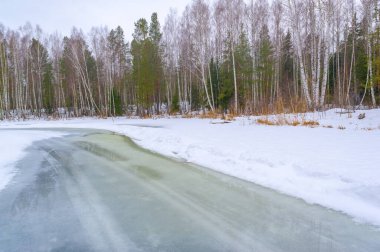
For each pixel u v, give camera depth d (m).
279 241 3.40
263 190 5.26
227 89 32.25
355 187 4.75
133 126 18.80
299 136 10.37
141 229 3.82
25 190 5.69
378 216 3.95
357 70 30.66
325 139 9.41
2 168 7.68
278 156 6.88
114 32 42.81
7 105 38.91
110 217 4.25
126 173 6.86
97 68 42.22
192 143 9.80
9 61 43.16
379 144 8.08
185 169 7.05
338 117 15.67
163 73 39.25
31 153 10.02
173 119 26.47
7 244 3.52
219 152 8.16
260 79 30.95
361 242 3.35
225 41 32.06
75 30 45.94
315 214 4.14
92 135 15.62
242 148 8.26
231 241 3.44
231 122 18.20
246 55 30.70
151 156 8.91
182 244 3.41
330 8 19.92
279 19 33.34
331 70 37.44
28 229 3.92
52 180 6.41
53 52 46.31
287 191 5.12
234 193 5.15
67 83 44.47
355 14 32.00
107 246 3.41
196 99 41.22
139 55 37.16
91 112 41.66
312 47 22.91
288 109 19.69
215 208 4.47
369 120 13.77
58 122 29.08
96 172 7.07
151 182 6.01
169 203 4.75
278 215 4.14
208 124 17.80
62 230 3.86
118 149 10.51
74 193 5.43
